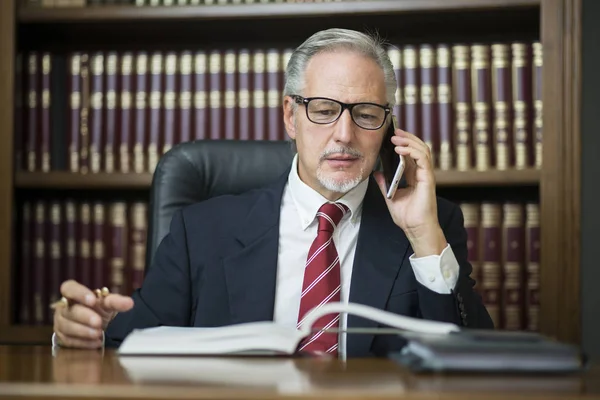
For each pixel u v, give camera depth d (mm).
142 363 2074
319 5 4344
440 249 3025
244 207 3439
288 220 3400
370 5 4316
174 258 3367
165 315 3299
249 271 3256
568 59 4242
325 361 2143
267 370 1927
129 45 4945
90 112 4527
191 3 4445
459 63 4348
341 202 3318
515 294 4324
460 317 2941
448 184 4285
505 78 4324
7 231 4449
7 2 4477
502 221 4363
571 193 4227
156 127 4496
